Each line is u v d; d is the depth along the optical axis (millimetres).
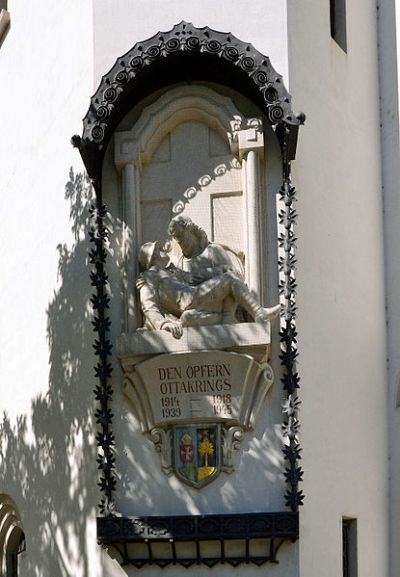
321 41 20078
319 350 18906
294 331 17516
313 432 18391
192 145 18609
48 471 19625
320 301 19109
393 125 22000
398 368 21109
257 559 17250
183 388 17734
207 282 17750
